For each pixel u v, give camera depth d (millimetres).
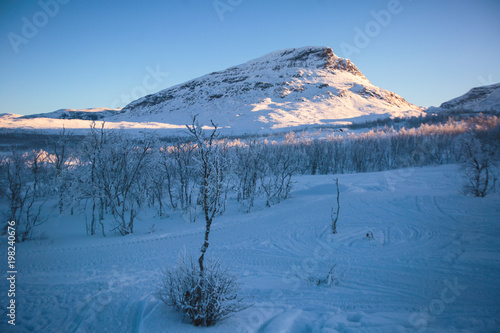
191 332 4879
